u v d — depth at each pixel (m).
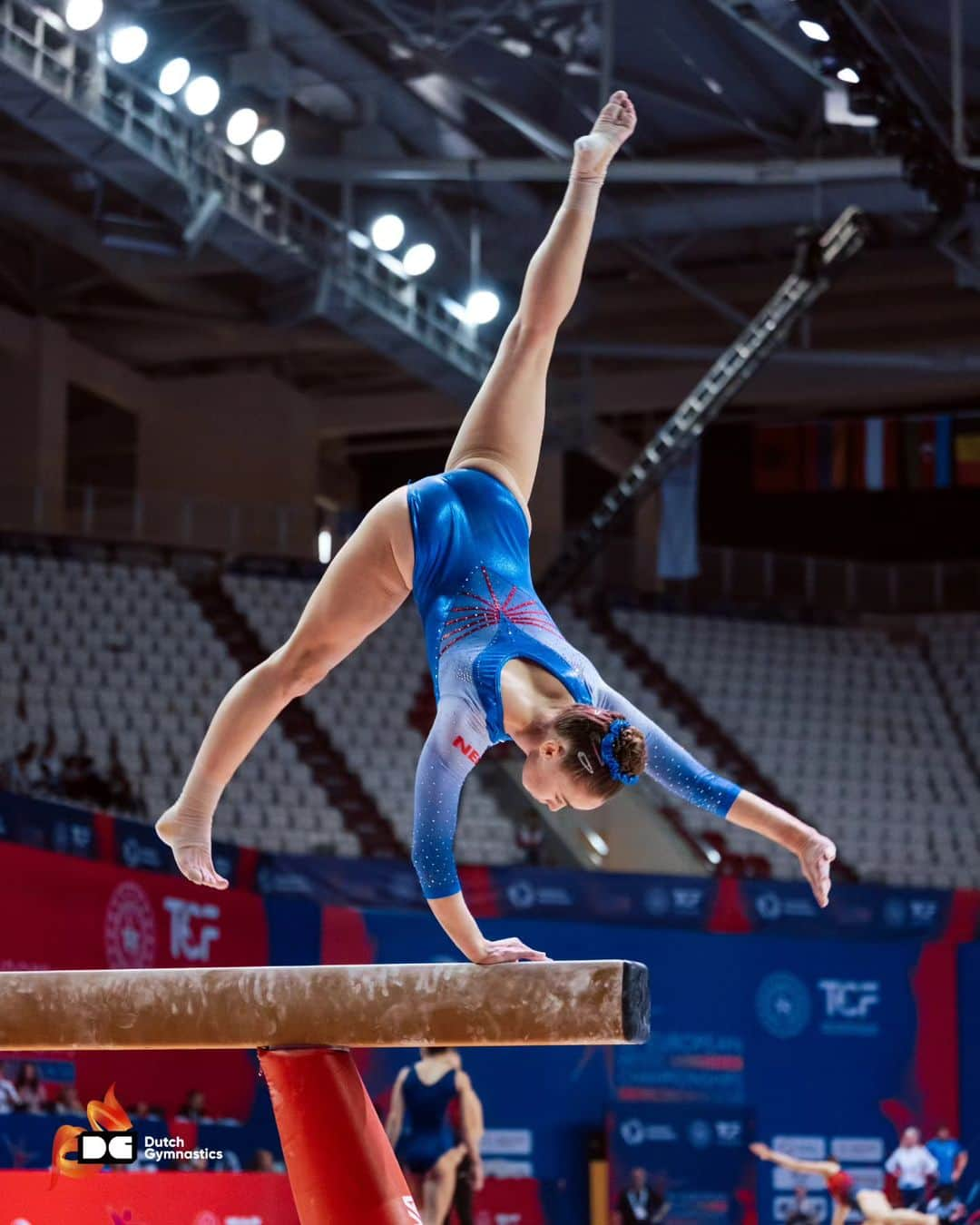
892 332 24.62
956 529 29.52
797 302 19.70
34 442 22.44
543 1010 3.59
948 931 18.73
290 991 3.79
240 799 19.34
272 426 25.02
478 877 17.58
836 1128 17.98
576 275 4.43
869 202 19.91
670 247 22.89
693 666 23.91
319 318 23.20
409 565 4.21
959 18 15.82
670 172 17.89
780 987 18.20
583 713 3.81
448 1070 10.84
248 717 4.27
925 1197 14.15
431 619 4.12
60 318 23.95
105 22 16.31
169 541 22.53
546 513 25.67
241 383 25.03
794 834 4.10
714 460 30.31
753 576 25.52
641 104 18.78
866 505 29.86
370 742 20.94
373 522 4.27
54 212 20.19
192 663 20.88
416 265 18.66
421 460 30.47
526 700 3.90
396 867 17.56
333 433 26.56
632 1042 3.57
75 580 21.41
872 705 24.02
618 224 20.98
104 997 3.92
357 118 19.03
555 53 17.56
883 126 15.39
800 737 23.25
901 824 22.00
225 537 22.94
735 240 22.94
